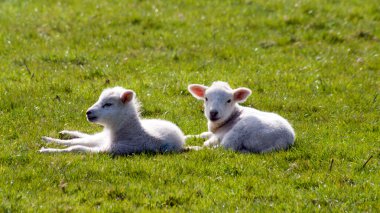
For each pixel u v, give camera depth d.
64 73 18.95
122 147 12.97
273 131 13.33
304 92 18.20
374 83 19.16
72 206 10.31
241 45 22.58
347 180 11.82
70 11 26.05
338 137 14.58
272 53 22.05
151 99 16.88
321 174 11.97
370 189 11.39
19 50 21.22
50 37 22.88
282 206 10.60
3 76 18.38
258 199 10.89
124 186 11.09
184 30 24.08
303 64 20.73
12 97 16.22
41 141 13.61
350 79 19.41
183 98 17.22
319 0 28.02
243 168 12.20
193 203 10.68
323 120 16.09
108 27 24.16
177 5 27.14
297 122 15.81
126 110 13.13
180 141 13.48
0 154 12.42
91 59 20.45
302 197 10.97
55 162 12.04
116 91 13.30
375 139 14.50
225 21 25.25
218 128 14.47
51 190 10.89
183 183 11.40
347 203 10.82
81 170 11.70
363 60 21.48
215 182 11.55
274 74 19.52
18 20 24.80
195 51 21.80
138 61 20.31
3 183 11.06
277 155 12.88
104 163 12.12
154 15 25.53
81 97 16.70
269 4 27.30
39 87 17.19
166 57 21.12
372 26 25.41
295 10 26.59
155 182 11.36
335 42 23.64
